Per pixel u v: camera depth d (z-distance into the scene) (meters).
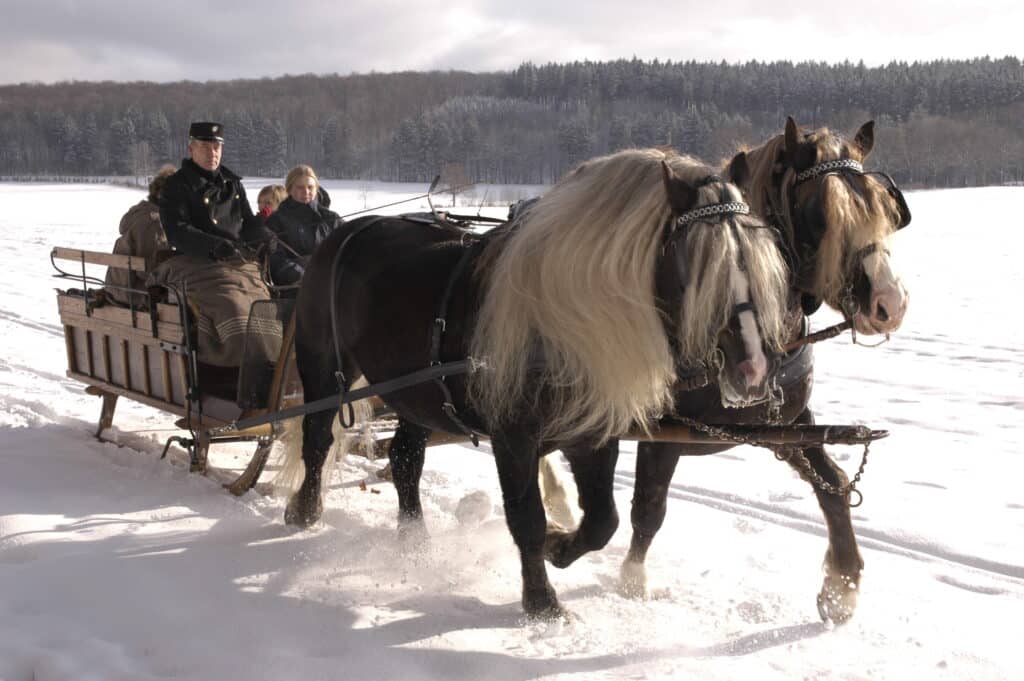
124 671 3.25
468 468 6.04
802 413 3.91
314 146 88.19
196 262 5.52
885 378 8.51
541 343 3.32
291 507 4.86
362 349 4.22
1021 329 10.89
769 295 2.91
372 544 4.63
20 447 6.07
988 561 4.32
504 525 4.89
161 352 5.64
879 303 3.21
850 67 101.00
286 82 122.06
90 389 6.52
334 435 4.88
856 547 3.80
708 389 3.54
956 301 13.06
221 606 3.87
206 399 5.40
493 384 3.42
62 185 70.06
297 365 4.86
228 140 80.38
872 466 5.84
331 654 3.50
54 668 3.26
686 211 3.00
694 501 5.30
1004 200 40.94
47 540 4.52
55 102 105.94
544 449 3.72
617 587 4.09
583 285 3.18
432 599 4.01
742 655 3.47
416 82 121.00
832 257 3.27
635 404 3.19
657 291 3.14
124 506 5.09
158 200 5.86
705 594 4.04
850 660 3.42
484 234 3.87
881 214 3.28
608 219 3.19
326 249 4.66
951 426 6.80
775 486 5.49
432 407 3.88
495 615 3.85
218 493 5.34
